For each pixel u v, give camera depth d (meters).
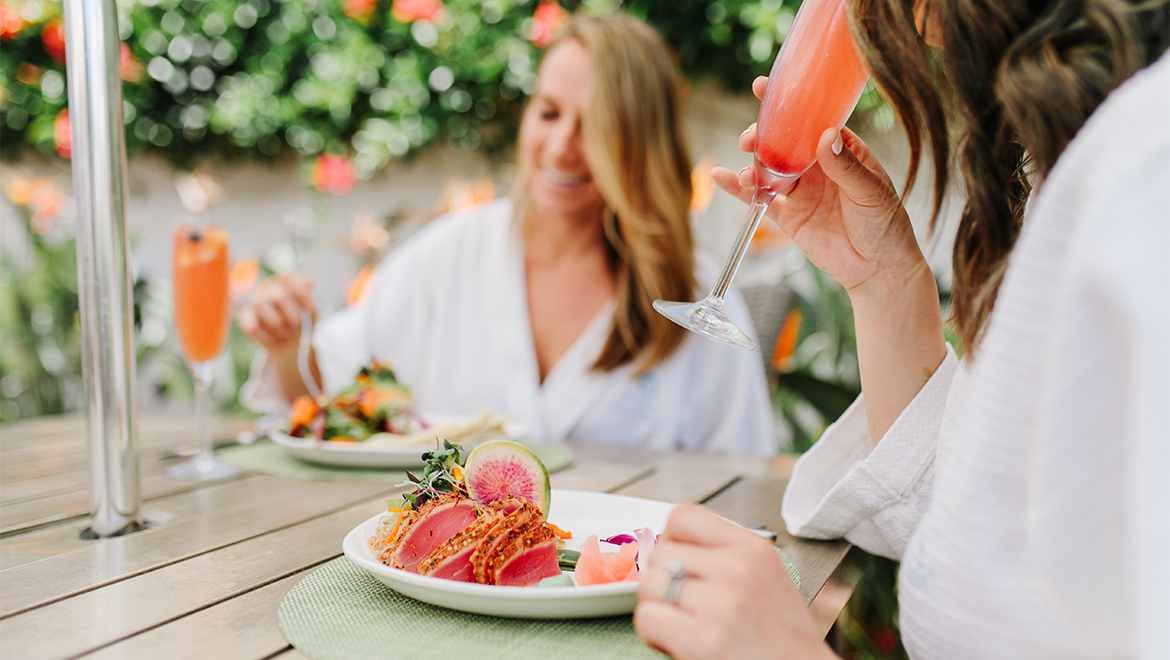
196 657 0.56
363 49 3.62
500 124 3.64
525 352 2.02
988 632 0.49
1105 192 0.39
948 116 0.71
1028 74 0.51
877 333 0.90
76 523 0.97
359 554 0.68
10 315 3.48
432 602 0.63
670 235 1.92
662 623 0.49
